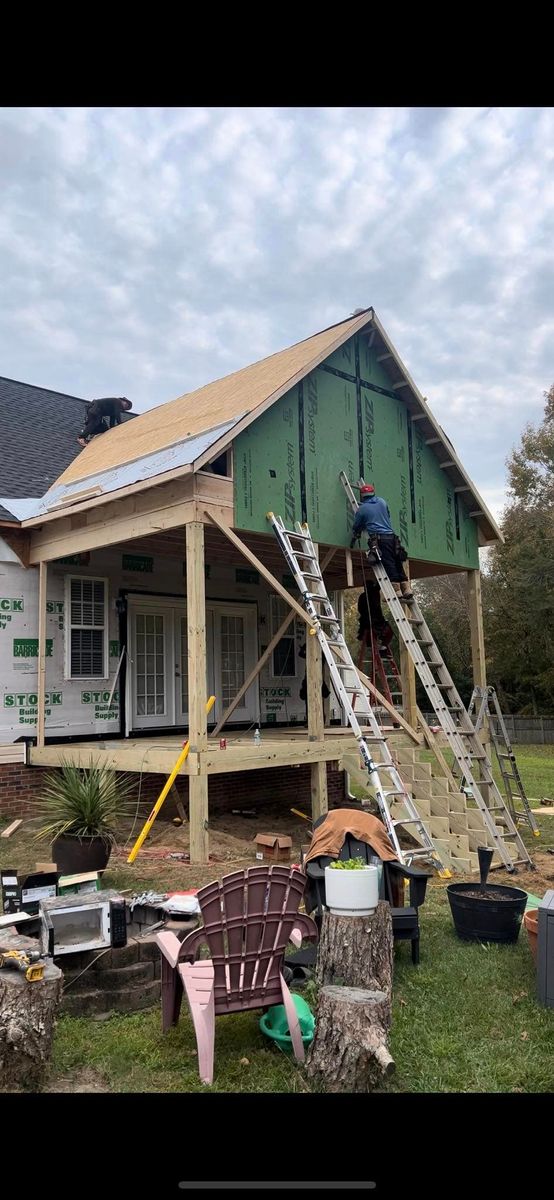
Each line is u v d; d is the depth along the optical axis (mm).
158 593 12172
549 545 30781
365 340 11078
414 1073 3641
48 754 10016
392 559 9844
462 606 35156
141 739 11289
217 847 8508
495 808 9125
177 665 12430
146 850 8312
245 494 8883
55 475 12906
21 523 10320
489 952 5355
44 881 5090
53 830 7348
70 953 4418
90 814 6969
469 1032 4102
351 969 4008
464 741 10547
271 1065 3746
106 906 4535
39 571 10750
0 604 10391
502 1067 3689
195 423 9836
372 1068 3465
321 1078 3510
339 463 10336
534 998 4559
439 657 9805
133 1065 3762
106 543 9391
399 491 11367
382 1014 3539
